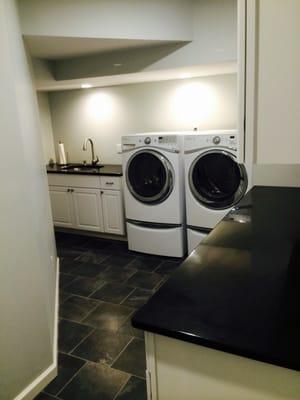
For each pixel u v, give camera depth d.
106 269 3.30
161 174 3.31
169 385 0.96
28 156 1.83
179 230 3.32
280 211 1.90
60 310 2.61
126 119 4.26
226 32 2.80
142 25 2.67
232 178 3.01
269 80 0.93
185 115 3.85
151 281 3.01
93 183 3.89
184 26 2.87
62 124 4.79
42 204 2.41
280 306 0.95
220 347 0.81
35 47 2.82
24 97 1.99
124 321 2.44
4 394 1.68
